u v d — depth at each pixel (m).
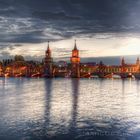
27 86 183.50
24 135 38.53
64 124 46.06
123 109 65.44
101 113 58.47
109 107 69.81
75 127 43.69
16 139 36.66
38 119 50.16
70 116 54.09
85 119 50.78
